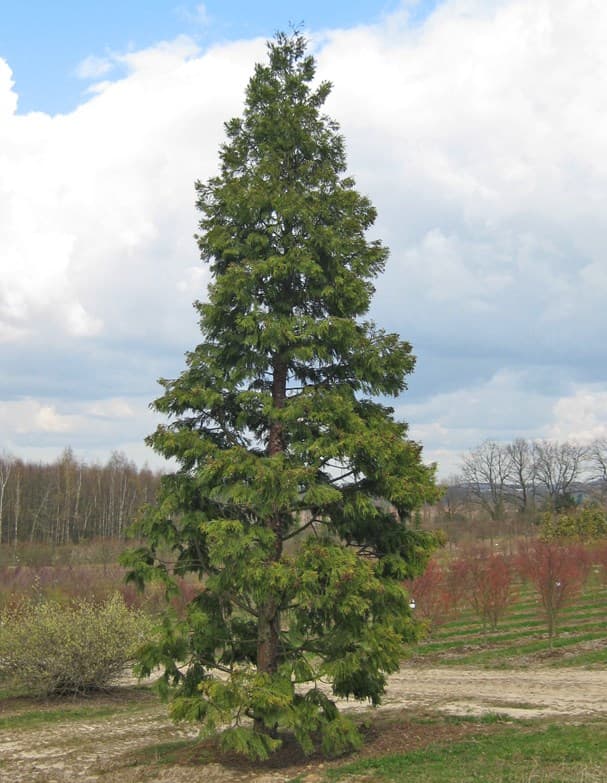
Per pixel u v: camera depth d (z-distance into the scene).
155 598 28.03
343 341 10.89
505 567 30.59
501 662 23.03
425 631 10.53
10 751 12.95
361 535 11.25
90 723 15.95
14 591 29.73
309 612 10.55
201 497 10.81
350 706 15.79
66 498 70.69
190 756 10.97
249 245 11.18
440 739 11.21
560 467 84.12
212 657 10.92
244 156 11.90
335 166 12.15
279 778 9.55
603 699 15.85
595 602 34.09
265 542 10.07
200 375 11.12
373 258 11.39
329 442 10.22
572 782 8.27
